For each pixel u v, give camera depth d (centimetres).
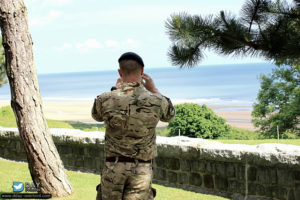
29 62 469
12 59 462
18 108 465
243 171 490
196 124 1565
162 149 573
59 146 728
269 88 2319
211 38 481
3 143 819
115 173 237
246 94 8188
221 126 1598
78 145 691
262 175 473
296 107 2133
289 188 450
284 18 455
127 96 244
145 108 240
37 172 474
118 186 237
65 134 704
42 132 476
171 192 526
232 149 495
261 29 479
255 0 464
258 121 2359
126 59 250
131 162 239
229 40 488
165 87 11981
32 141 466
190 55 484
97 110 253
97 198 253
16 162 771
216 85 12356
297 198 443
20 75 462
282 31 461
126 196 238
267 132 2281
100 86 15438
